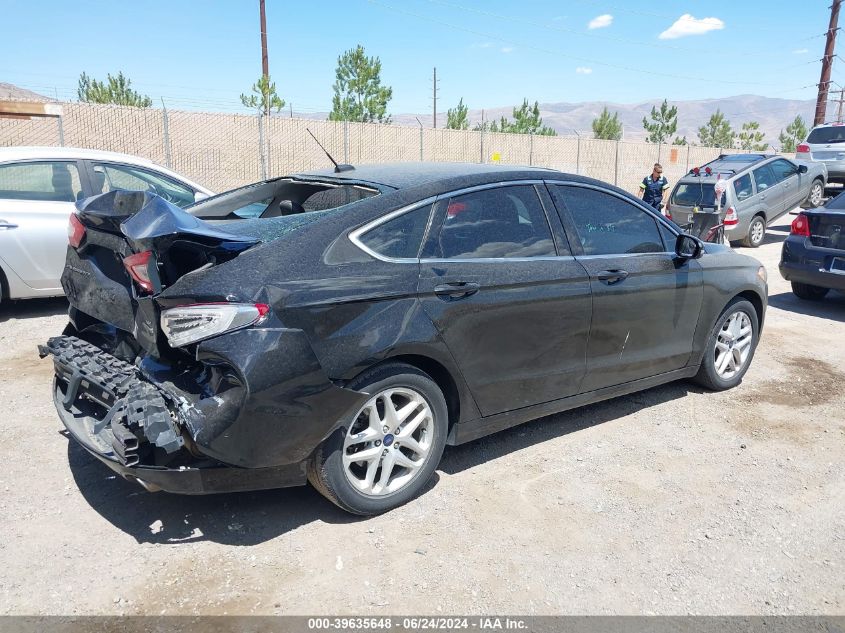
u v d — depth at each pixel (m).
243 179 20.47
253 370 2.78
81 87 31.73
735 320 5.23
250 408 2.79
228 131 20.00
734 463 4.09
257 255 2.99
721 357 5.19
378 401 3.31
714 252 5.05
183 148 19.50
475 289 3.48
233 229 3.28
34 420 4.37
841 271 7.92
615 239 4.32
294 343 2.89
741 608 2.82
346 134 21.56
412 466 3.46
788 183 14.78
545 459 4.08
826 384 5.53
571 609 2.78
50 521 3.27
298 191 4.29
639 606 2.81
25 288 6.59
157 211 2.95
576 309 3.96
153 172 7.31
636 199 4.54
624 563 3.09
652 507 3.57
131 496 3.52
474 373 3.58
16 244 6.45
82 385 3.38
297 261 3.03
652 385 4.72
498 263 3.64
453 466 3.97
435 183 3.57
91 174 6.91
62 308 7.19
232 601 2.75
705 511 3.54
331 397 3.00
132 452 2.82
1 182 6.44
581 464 4.03
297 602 2.76
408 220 3.41
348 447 3.24
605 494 3.69
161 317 2.92
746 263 5.24
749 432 4.55
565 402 4.14
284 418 2.88
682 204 14.10
